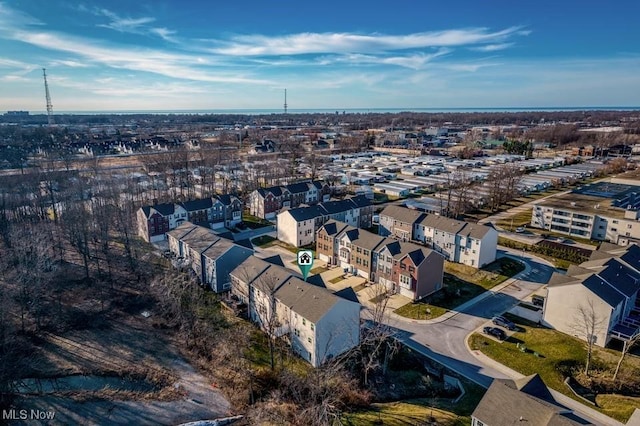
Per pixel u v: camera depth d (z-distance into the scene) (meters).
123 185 96.06
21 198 75.75
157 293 50.38
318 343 37.44
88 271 56.31
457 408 32.31
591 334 37.53
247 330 43.75
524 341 42.06
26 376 36.38
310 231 70.94
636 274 48.16
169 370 37.91
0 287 47.97
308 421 30.84
